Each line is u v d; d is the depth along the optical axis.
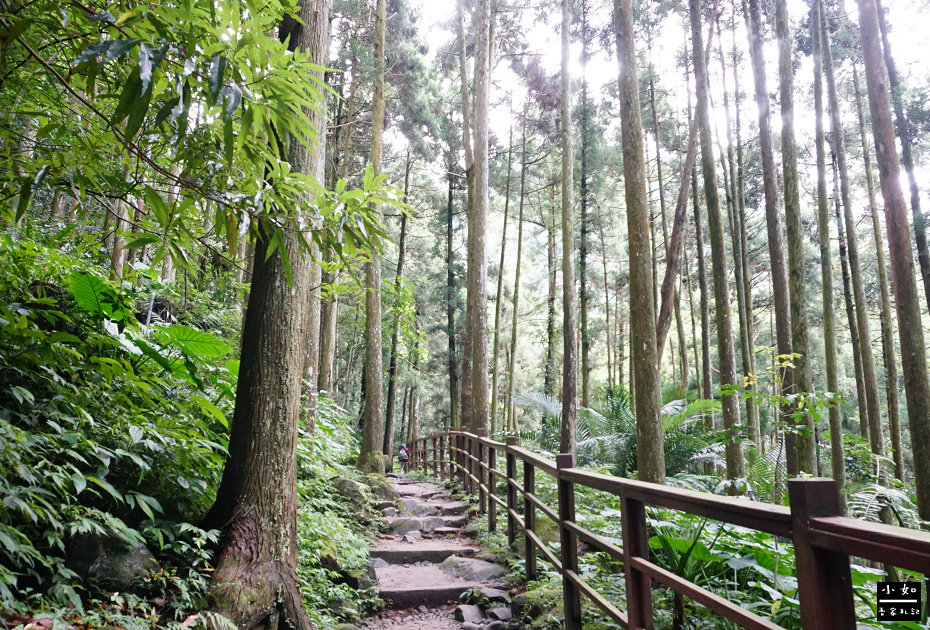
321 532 4.64
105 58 1.63
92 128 2.58
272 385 3.36
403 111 15.95
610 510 5.08
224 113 1.68
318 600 3.92
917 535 1.12
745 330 10.23
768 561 2.97
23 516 2.60
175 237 2.47
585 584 3.03
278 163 2.31
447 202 20.92
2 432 2.38
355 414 18.95
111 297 3.43
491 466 6.20
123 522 2.96
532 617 3.81
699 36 7.52
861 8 5.43
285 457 3.35
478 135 12.03
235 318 7.68
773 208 7.07
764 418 13.72
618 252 22.05
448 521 6.69
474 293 11.58
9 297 3.41
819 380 19.66
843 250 11.74
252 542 3.13
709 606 1.85
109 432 3.18
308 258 3.61
